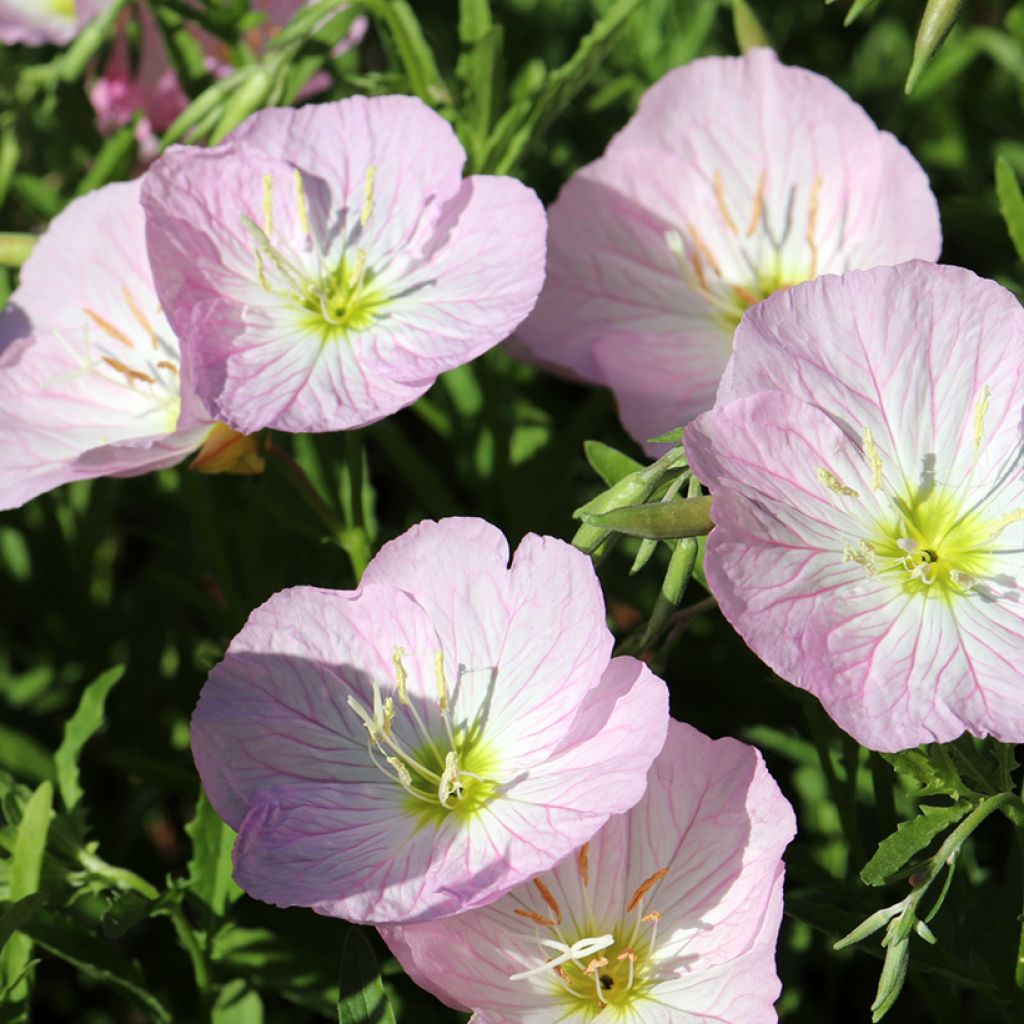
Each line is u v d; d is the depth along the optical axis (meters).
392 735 0.36
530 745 0.36
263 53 0.50
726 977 0.35
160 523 0.50
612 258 0.44
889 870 0.35
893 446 0.36
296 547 0.46
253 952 0.41
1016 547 0.36
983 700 0.34
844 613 0.35
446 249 0.40
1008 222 0.42
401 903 0.34
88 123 0.50
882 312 0.36
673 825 0.36
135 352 0.42
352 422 0.38
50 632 0.50
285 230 0.41
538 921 0.36
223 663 0.36
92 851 0.39
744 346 0.36
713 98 0.44
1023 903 0.38
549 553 0.35
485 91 0.45
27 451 0.41
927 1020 0.44
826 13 0.57
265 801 0.36
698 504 0.35
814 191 0.43
